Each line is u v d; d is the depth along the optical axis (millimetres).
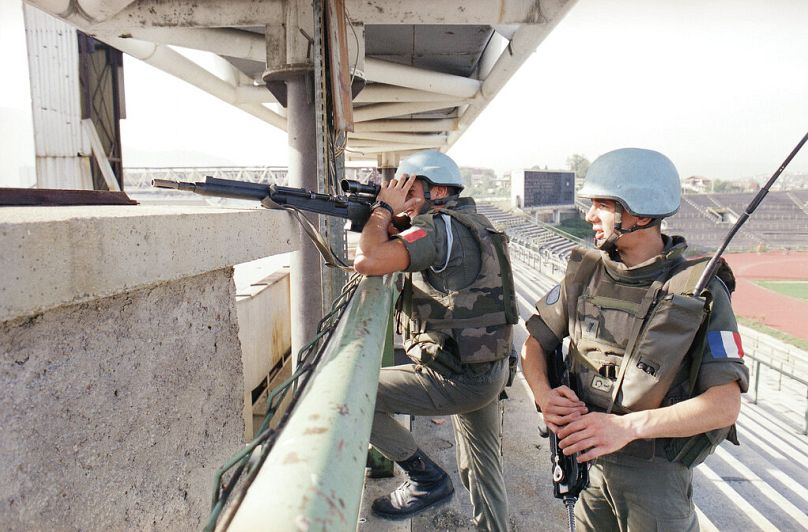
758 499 5785
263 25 4824
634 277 1957
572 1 4828
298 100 4734
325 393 813
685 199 76812
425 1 4691
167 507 1660
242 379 2223
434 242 2344
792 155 1668
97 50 8477
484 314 2547
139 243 1283
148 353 1550
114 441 1394
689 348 1816
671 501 1935
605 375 1995
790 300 39781
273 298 8141
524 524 3701
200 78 9203
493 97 9797
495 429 2934
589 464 2053
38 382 1132
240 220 1809
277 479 586
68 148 7902
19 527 1075
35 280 973
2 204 1442
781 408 10656
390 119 16188
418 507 2924
